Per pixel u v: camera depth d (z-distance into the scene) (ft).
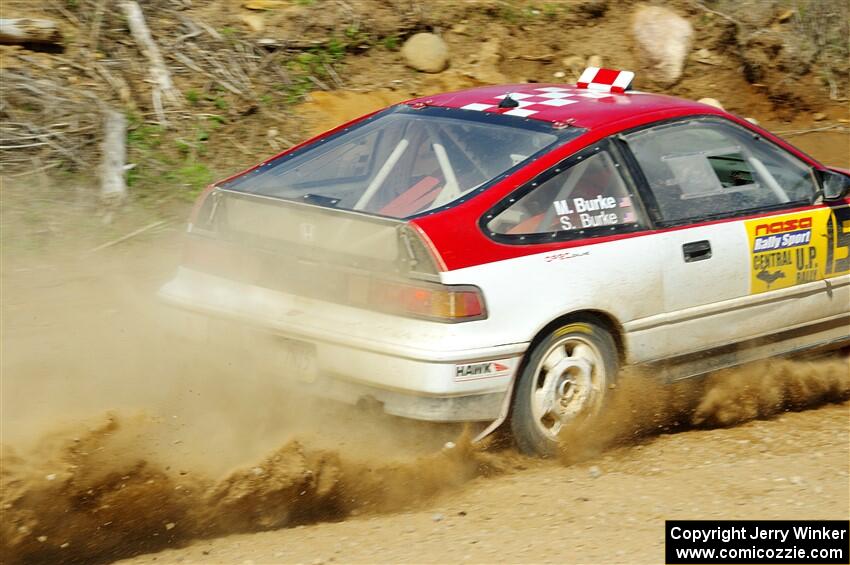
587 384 39.47
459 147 41.29
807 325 46.14
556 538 32.19
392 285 36.04
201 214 41.22
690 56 92.99
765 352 45.09
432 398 35.24
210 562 31.32
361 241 36.78
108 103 72.08
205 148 71.51
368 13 85.05
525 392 37.60
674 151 42.55
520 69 87.25
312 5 84.33
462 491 36.70
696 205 42.37
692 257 41.47
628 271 39.58
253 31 81.61
